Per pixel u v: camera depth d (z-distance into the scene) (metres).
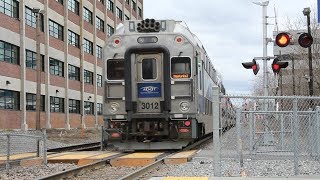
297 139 12.15
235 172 12.57
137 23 19.45
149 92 19.06
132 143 19.45
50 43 50.03
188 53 19.05
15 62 42.91
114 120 19.17
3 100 40.56
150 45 19.05
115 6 73.69
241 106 15.12
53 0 51.00
